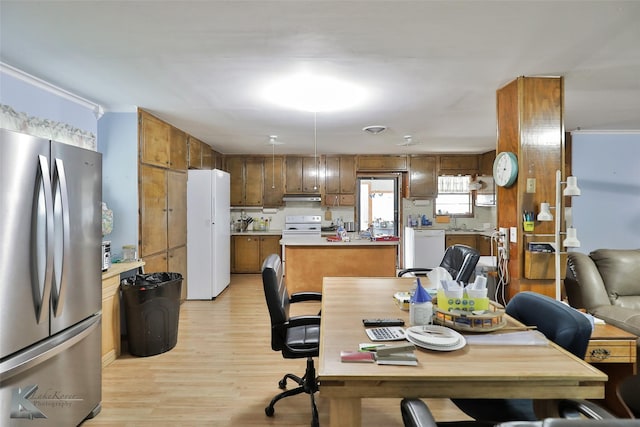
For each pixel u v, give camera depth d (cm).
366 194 669
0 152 143
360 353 125
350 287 236
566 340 132
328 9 163
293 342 201
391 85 271
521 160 250
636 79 258
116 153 329
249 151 612
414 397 114
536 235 250
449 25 178
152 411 211
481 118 378
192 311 408
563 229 248
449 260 283
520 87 251
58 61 222
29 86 249
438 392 114
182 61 223
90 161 201
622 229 466
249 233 627
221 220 484
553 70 240
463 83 267
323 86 273
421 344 133
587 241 464
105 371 261
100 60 221
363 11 165
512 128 260
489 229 646
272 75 248
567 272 264
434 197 643
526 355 127
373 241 440
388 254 437
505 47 204
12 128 231
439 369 116
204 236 454
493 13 166
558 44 200
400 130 441
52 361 170
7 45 200
